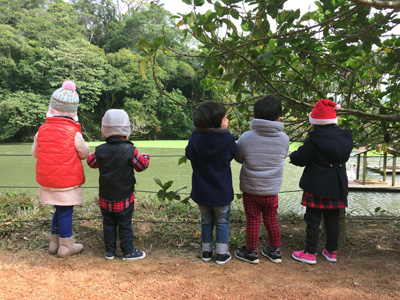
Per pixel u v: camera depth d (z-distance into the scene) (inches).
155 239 109.1
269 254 92.1
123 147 88.8
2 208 138.6
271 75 127.4
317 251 99.3
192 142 85.4
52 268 86.3
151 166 484.4
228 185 86.2
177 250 99.6
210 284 78.1
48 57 1237.1
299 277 82.0
